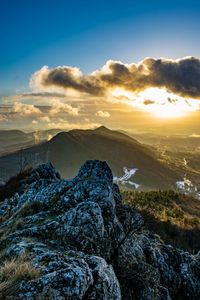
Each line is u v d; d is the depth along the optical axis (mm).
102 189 31453
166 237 104688
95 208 26172
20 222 26812
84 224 24734
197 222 138375
